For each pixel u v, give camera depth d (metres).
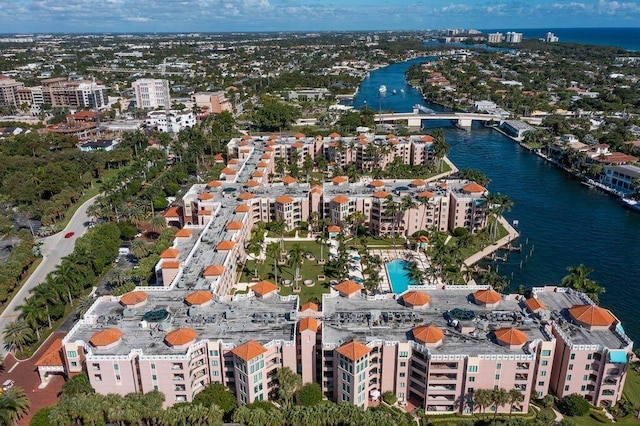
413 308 139.12
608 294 183.00
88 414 110.50
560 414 123.19
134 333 127.75
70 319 161.50
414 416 122.81
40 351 145.38
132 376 119.12
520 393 118.94
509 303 141.12
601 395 124.12
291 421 113.81
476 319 130.50
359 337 126.69
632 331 161.88
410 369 124.81
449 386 122.44
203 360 124.50
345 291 145.62
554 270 199.25
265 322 133.00
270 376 125.75
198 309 138.12
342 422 114.00
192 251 174.50
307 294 176.88
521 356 117.81
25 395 121.19
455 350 121.25
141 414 111.94
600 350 120.31
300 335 125.06
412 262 186.88
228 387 126.88
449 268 170.75
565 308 138.62
